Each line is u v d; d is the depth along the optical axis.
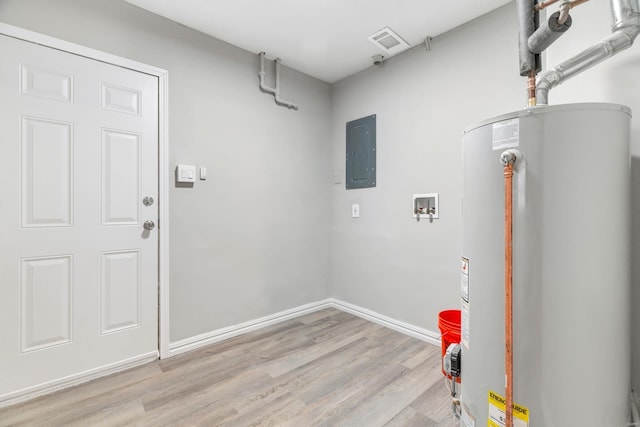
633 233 1.12
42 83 1.67
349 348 2.27
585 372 0.85
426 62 2.39
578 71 1.08
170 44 2.13
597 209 0.85
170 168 2.14
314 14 2.07
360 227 2.92
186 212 2.22
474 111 2.12
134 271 1.99
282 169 2.80
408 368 1.98
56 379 1.73
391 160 2.64
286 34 2.31
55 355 1.73
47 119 1.69
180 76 2.18
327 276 3.19
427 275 2.40
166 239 2.11
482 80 2.08
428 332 2.38
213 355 2.16
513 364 0.92
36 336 1.67
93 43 1.83
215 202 2.37
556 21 0.95
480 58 2.09
